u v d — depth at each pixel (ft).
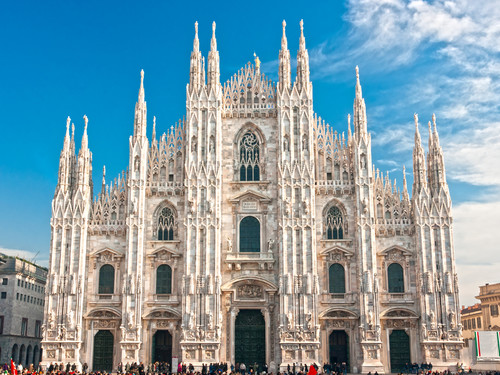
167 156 279.90
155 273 267.39
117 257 268.62
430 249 261.44
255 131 282.56
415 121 276.21
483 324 479.00
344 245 267.18
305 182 268.82
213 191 269.23
